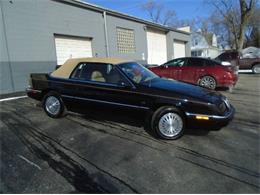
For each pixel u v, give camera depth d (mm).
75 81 5465
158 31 20969
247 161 3750
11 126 5352
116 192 2971
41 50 10336
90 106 5324
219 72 9734
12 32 9156
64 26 11359
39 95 6086
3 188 3033
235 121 5773
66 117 5973
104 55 14016
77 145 4352
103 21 13820
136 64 5672
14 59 9289
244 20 26656
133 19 16547
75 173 3404
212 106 4320
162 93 4523
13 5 9141
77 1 11828
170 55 22828
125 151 4098
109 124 5461
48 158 3852
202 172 3430
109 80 5055
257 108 7074
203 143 4434
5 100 8055
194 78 10094
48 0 10508
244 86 11758
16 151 4094
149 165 3623
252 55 19531
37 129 5160
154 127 4562
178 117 4492
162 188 3053
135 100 4711
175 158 3844
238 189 3035
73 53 12102
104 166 3602
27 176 3316
